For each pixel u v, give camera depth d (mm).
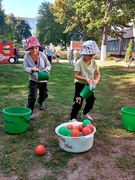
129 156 2852
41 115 4418
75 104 3809
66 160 2691
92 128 3082
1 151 2883
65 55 28562
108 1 19672
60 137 2934
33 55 4004
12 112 3670
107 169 2537
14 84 7879
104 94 6754
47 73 3992
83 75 3766
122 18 18719
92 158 2752
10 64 16938
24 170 2480
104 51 23578
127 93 6961
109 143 3203
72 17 32500
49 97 6086
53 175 2402
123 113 3746
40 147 2793
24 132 3484
